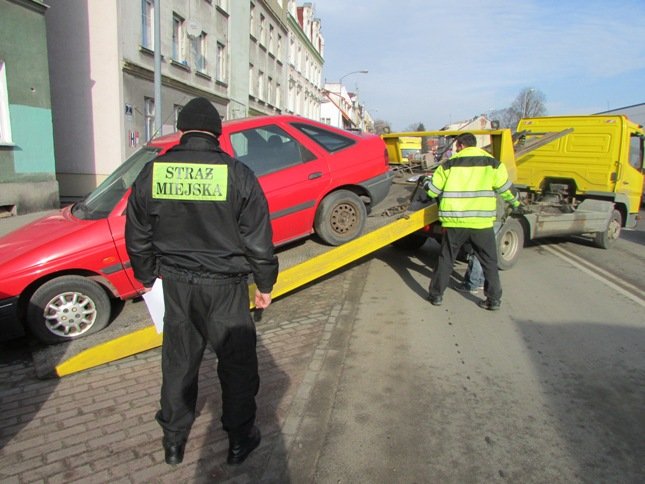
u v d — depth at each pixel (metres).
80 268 4.22
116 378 3.79
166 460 2.74
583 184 10.00
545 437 3.06
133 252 2.66
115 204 4.49
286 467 2.72
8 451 2.87
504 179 5.24
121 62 14.80
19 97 10.88
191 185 2.48
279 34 36.06
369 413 3.30
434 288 5.62
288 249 5.43
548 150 10.43
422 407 3.39
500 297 5.45
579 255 9.00
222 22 23.38
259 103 31.20
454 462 2.79
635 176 10.05
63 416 3.25
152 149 4.88
